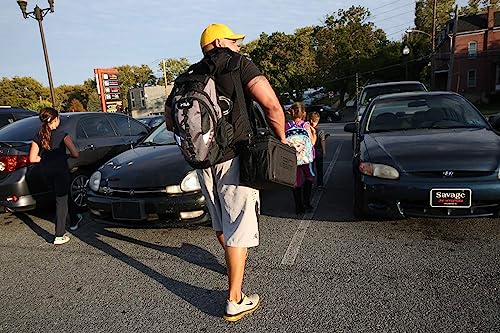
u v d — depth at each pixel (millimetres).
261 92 2377
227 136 2355
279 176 2377
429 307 2582
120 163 4387
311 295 2838
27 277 3508
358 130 5191
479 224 3984
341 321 2500
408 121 4883
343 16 45312
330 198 5379
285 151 2463
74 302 3002
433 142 4055
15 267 3748
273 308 2705
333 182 6348
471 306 2559
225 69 2385
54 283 3354
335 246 3682
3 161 4832
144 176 3961
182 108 2277
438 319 2443
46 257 3943
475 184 3453
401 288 2846
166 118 2654
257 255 3590
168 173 3932
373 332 2365
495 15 42875
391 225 4125
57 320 2764
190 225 3893
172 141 5043
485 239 3609
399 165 3736
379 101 5469
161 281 3246
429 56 43312
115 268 3562
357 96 9523
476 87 42594
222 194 2529
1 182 4828
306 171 4730
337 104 49156
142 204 3812
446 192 3498
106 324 2670
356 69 42594
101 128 6211
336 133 15102
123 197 3963
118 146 6238
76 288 3230
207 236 4191
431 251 3424
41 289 3256
